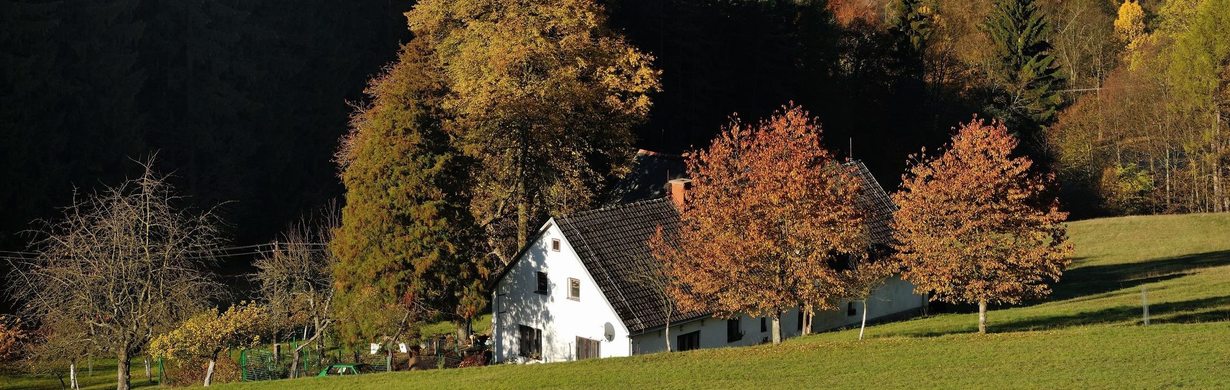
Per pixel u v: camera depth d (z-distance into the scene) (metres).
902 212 43.62
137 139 72.50
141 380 52.81
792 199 40.84
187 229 46.91
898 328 51.22
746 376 37.84
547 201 64.50
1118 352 37.97
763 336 53.12
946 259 42.69
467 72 61.28
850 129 100.12
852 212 42.09
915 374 36.59
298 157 84.00
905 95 102.25
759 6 96.00
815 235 40.81
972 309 59.72
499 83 59.66
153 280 41.47
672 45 91.81
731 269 41.28
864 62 109.00
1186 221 79.88
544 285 51.72
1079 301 56.97
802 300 42.47
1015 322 51.34
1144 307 46.94
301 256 53.88
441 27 64.38
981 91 103.31
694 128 92.31
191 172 76.69
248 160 81.75
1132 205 95.81
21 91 65.94
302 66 84.00
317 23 86.12
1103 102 97.62
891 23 110.31
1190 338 39.62
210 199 77.25
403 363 52.12
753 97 95.62
